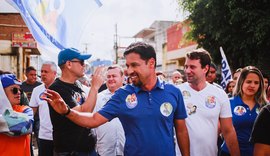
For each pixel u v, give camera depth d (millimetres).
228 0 10523
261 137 2336
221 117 3562
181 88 3623
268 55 10688
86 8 4426
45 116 4809
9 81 3305
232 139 3510
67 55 3500
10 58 11219
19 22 10992
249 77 3865
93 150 3688
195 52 3523
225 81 6676
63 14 4094
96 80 3332
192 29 12836
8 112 3096
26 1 3393
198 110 3479
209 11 11445
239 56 11891
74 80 3580
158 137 2592
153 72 2674
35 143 8227
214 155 3510
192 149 3445
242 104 3912
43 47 3682
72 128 3426
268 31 10008
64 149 3438
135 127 2611
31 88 7629
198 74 3498
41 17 3680
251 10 10156
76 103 3461
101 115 2648
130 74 2635
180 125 2854
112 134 4344
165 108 2646
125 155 2645
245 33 10797
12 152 3162
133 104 2621
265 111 2357
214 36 11539
